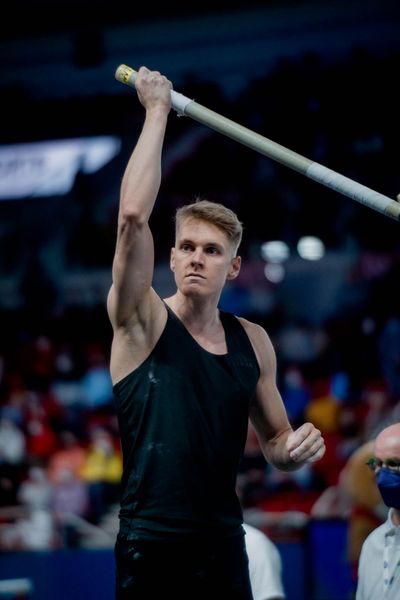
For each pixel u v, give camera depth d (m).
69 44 23.08
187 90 21.64
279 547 10.26
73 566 10.33
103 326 22.31
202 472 4.61
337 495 11.99
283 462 5.03
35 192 23.83
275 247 21.64
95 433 16.92
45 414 19.09
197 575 4.56
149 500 4.59
